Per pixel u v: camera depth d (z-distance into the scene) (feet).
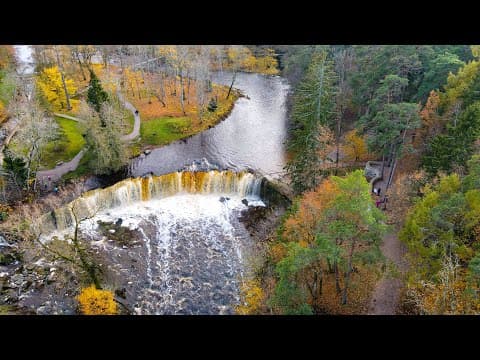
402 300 122.11
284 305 109.70
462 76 155.74
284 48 318.45
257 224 170.09
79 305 131.13
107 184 179.73
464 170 130.00
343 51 235.81
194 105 255.91
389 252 135.54
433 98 154.51
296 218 121.80
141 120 233.55
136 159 199.41
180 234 164.14
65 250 150.51
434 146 141.90
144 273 145.38
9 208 161.48
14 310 128.47
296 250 98.94
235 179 187.93
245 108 263.08
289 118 248.52
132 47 281.13
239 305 133.49
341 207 94.43
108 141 179.11
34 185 172.96
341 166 183.42
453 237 104.27
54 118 210.59
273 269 137.90
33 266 144.15
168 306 133.69
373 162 184.44
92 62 300.40
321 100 165.89
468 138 132.26
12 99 197.77
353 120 222.28
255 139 224.53
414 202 132.77
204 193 190.80
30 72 259.60
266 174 190.60
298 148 178.29
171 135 222.07
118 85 242.58
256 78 315.99
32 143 169.58
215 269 148.05
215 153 208.74
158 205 181.98
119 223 168.14
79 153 197.47
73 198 168.96
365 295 124.67
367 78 194.70
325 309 121.39
